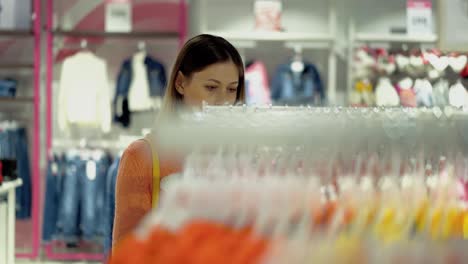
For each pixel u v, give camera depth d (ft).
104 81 21.12
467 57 18.56
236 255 3.95
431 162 5.89
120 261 4.09
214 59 7.61
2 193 14.28
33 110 22.29
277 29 21.26
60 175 20.48
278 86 21.74
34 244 21.18
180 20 21.56
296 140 5.75
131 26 22.65
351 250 3.97
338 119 5.80
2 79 21.54
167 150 6.01
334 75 21.50
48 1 21.20
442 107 5.98
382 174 5.59
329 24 23.07
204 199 4.61
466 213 4.92
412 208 4.78
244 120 5.74
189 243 4.04
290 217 4.61
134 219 6.53
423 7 21.34
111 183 14.85
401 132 5.86
